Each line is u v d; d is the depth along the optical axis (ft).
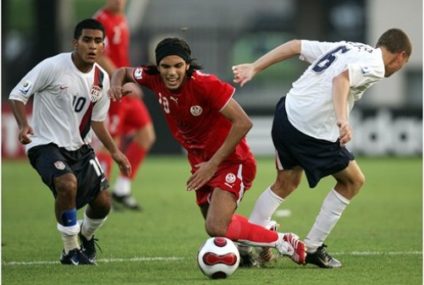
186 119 98.17
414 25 364.79
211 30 366.02
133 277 96.07
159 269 101.71
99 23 104.63
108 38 161.58
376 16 368.07
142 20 425.69
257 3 436.35
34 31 337.72
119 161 108.88
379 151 278.46
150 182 216.33
